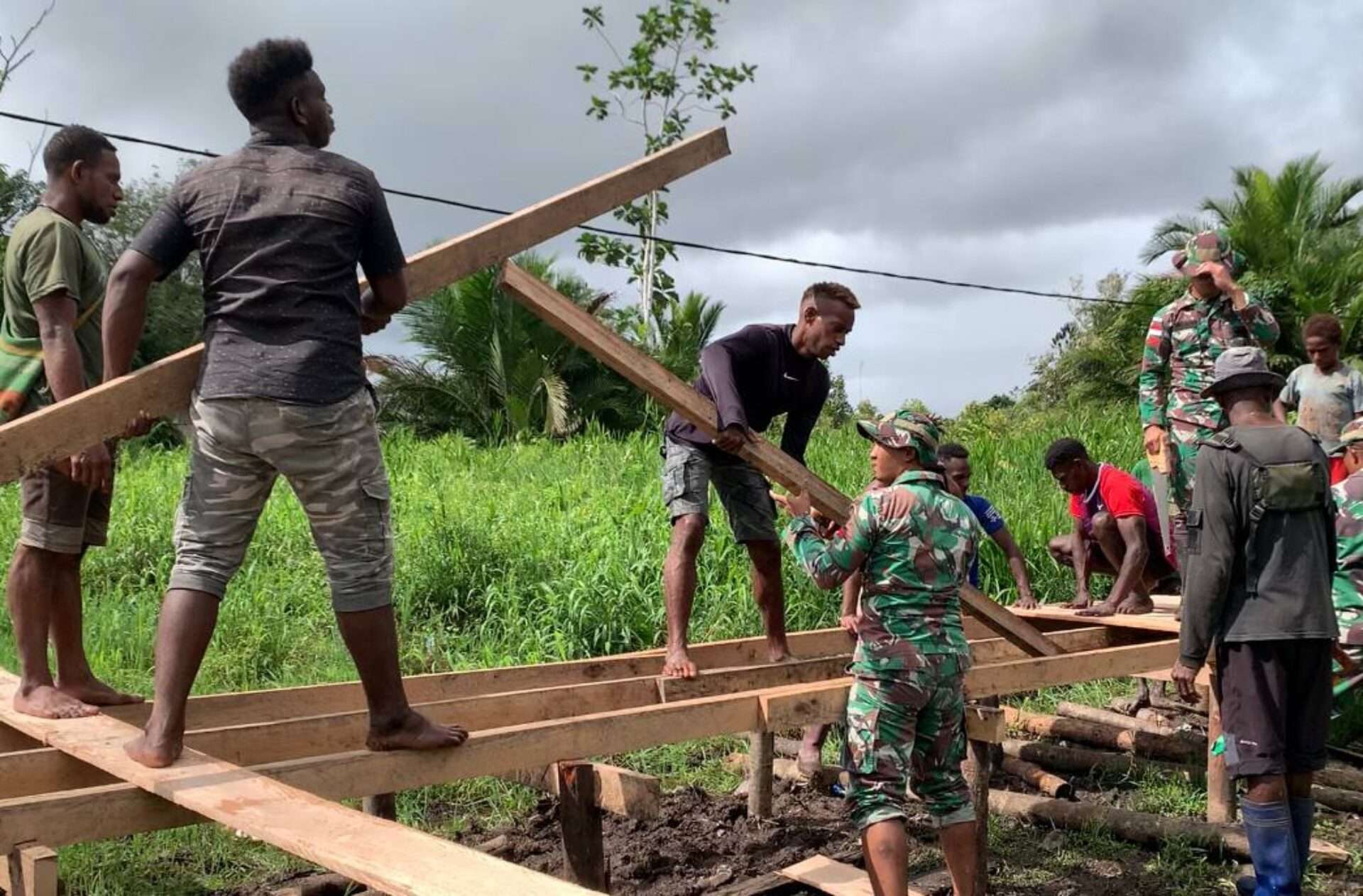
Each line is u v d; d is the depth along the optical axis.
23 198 13.88
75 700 3.72
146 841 4.93
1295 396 7.70
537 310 4.12
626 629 7.58
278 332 3.03
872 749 3.90
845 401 24.20
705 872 4.89
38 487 3.73
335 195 3.10
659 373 4.41
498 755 3.54
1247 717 4.14
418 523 9.62
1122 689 7.65
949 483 6.20
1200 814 5.59
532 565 8.55
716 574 8.34
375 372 18.17
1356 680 5.33
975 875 4.33
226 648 7.28
